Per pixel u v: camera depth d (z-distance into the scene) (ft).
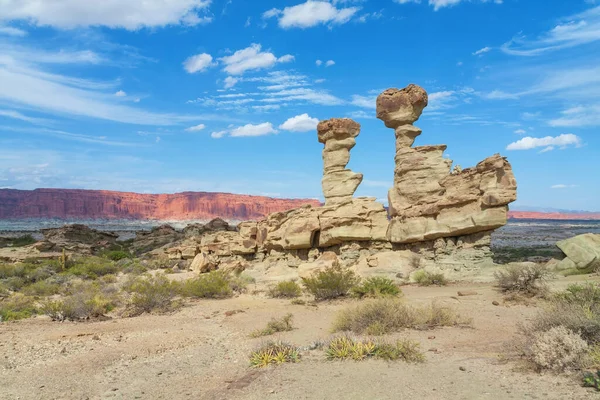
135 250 228.84
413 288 73.36
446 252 86.33
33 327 55.26
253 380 29.58
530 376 25.55
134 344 44.09
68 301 66.49
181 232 250.78
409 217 91.56
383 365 30.63
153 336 47.91
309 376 29.25
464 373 27.55
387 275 84.12
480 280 75.72
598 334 28.14
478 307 52.16
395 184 96.63
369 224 103.91
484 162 80.48
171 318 60.39
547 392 22.66
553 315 31.58
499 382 25.17
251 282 100.63
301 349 36.55
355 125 110.11
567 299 42.91
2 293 93.45
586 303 37.68
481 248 83.82
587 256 73.20
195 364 35.94
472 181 83.10
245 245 133.49
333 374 29.25
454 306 53.26
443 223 86.12
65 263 153.89
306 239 109.60
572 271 73.36
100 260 171.94
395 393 24.79
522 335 35.06
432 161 91.71
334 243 106.83
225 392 27.63
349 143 108.99
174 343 44.09
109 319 61.82
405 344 33.06
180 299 76.13
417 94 93.71
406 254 91.04
